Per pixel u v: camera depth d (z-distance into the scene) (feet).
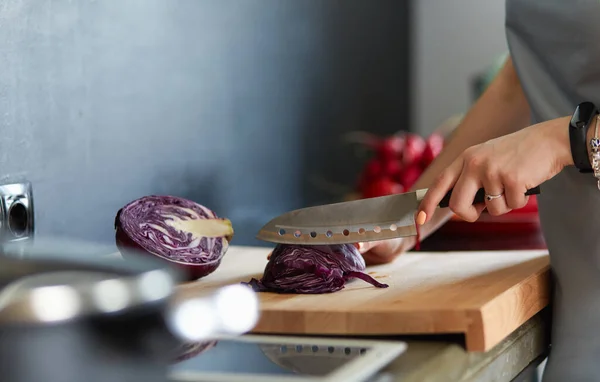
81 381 1.67
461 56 9.62
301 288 3.14
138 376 1.77
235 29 6.10
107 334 1.71
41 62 3.90
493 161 3.01
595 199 3.38
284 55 6.89
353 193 7.38
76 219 4.21
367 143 6.95
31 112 3.83
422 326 2.69
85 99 4.28
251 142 6.38
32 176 3.84
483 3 9.50
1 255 1.96
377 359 2.28
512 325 2.99
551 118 3.59
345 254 3.31
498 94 4.08
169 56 5.20
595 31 3.37
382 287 3.20
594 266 3.40
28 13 3.78
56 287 1.70
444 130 8.09
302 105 7.25
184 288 3.39
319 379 2.07
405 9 9.51
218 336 2.61
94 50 4.36
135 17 4.80
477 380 2.65
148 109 4.96
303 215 3.33
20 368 1.64
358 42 8.34
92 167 4.35
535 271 3.41
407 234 3.22
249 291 2.14
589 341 3.31
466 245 5.49
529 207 5.70
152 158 5.01
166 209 3.67
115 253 3.84
